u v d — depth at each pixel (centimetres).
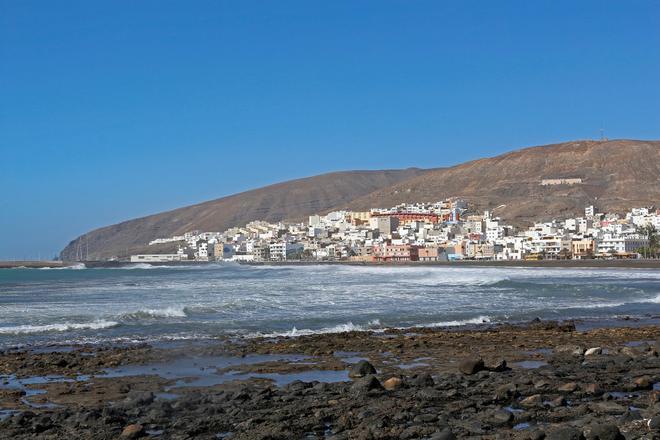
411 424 1853
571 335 3953
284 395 2234
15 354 3319
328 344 3578
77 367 2953
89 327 4381
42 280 14650
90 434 1841
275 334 4091
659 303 6247
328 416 1964
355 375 2680
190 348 3466
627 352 3106
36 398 2361
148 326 4462
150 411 2075
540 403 2052
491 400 2120
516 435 1681
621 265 18975
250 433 1798
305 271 17200
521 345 3534
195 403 2178
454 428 1800
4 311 5400
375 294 7194
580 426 1766
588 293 7325
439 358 3150
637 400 2078
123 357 3170
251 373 2800
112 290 8762
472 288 8144
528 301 6388
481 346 3519
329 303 6091
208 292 7806
